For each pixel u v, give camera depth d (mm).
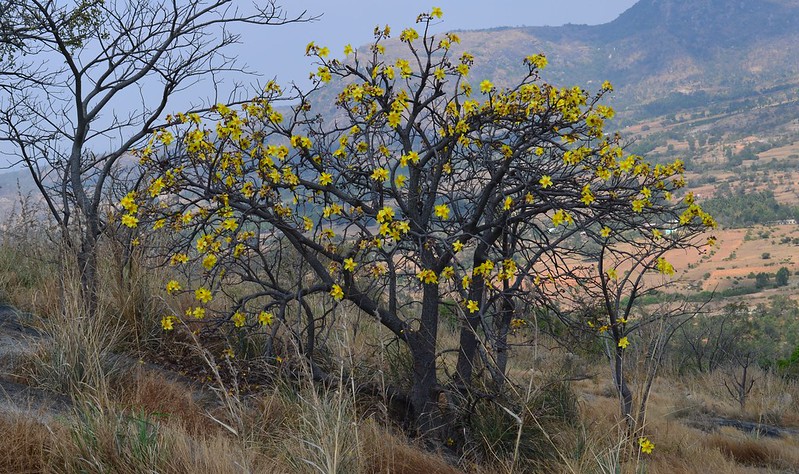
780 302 103438
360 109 6039
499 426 5660
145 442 3420
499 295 5898
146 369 5184
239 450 3635
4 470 3074
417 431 5684
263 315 5363
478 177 5984
